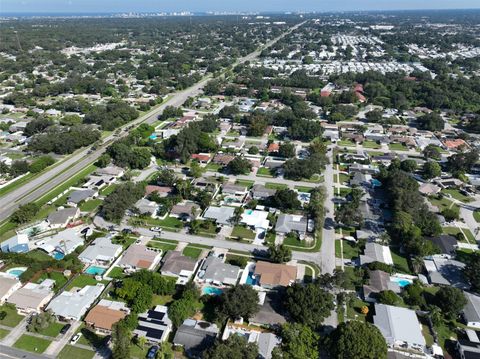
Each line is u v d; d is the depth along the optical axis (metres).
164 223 135.75
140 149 184.00
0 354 84.94
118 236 126.50
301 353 80.62
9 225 135.38
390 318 91.56
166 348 85.56
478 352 83.25
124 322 88.19
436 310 92.81
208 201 144.25
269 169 179.38
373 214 138.00
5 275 106.81
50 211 144.00
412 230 120.75
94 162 187.50
